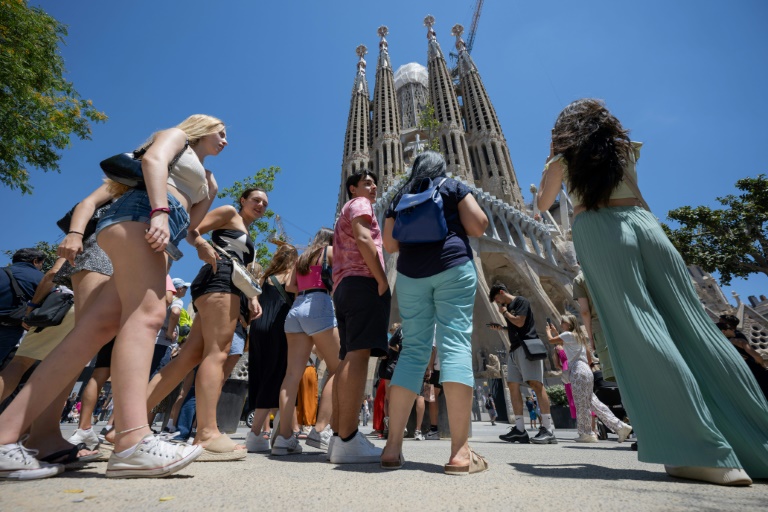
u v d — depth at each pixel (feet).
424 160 10.13
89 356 7.27
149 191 7.38
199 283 10.85
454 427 7.98
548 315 151.23
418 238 8.91
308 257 13.99
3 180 35.27
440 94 269.23
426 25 308.60
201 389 10.09
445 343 8.53
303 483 6.33
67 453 8.27
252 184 71.10
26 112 34.17
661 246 8.04
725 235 89.76
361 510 4.64
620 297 7.80
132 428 6.72
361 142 271.49
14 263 15.96
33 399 6.64
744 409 7.12
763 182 86.28
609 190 8.32
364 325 10.21
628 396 7.60
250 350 16.26
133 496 5.17
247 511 4.53
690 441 6.69
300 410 22.86
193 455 6.95
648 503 4.99
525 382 21.91
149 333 7.21
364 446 9.92
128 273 7.23
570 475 7.52
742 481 6.15
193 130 9.72
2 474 6.19
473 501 5.14
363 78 302.04
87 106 38.14
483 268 171.94
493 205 172.65
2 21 32.04
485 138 257.96
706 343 7.51
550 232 183.73
